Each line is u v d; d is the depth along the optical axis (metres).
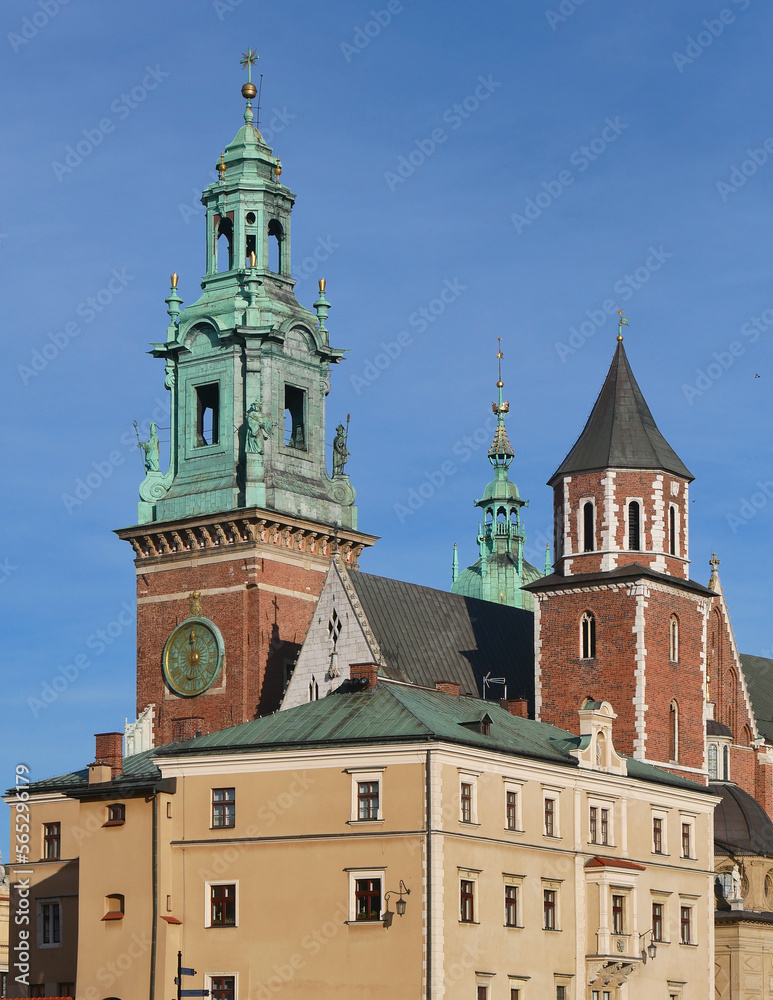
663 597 140.25
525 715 136.88
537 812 119.62
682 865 131.62
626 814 127.19
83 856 118.62
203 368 151.50
